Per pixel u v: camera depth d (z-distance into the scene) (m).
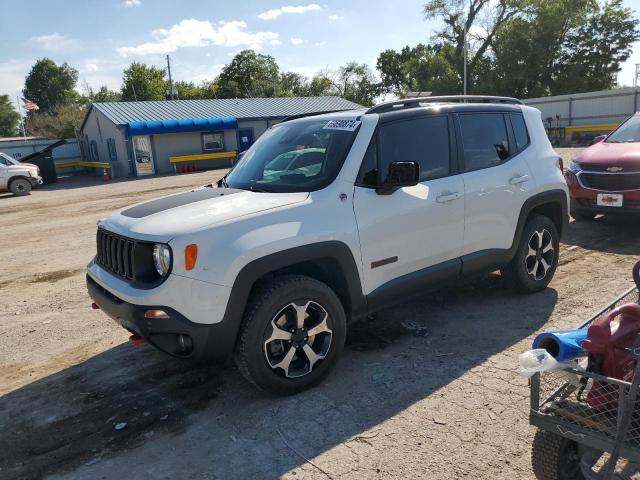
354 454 3.14
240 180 4.55
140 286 3.52
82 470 3.16
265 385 3.65
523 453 3.07
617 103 31.08
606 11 47.91
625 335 2.39
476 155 4.88
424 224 4.35
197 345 3.44
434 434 3.29
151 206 4.09
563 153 23.69
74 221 13.20
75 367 4.57
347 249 3.89
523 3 46.31
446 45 51.28
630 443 2.26
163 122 29.56
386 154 4.25
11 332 5.53
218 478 3.02
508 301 5.36
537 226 5.33
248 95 68.19
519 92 49.97
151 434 3.48
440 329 4.81
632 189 7.30
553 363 2.31
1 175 21.33
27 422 3.73
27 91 93.19
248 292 3.50
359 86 72.62
